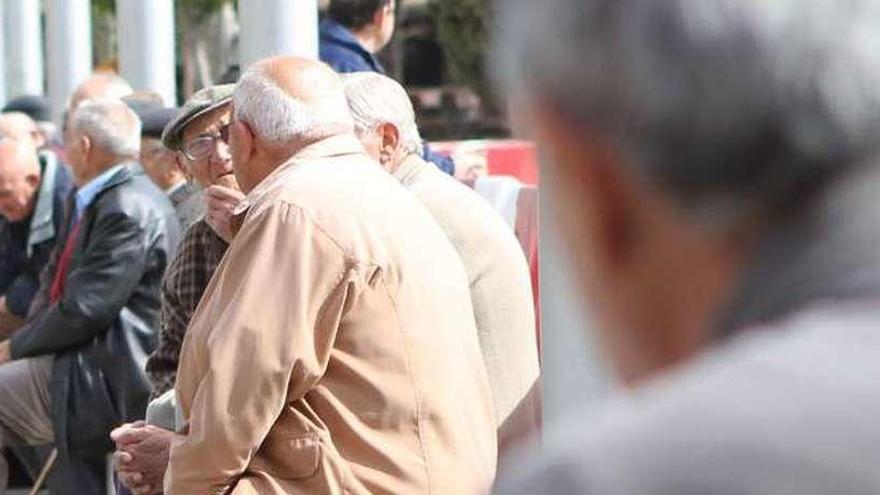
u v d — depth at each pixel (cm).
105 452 1366
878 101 238
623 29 246
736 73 239
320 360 824
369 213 838
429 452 838
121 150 1355
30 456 1433
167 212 1369
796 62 238
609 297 263
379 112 1008
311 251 823
